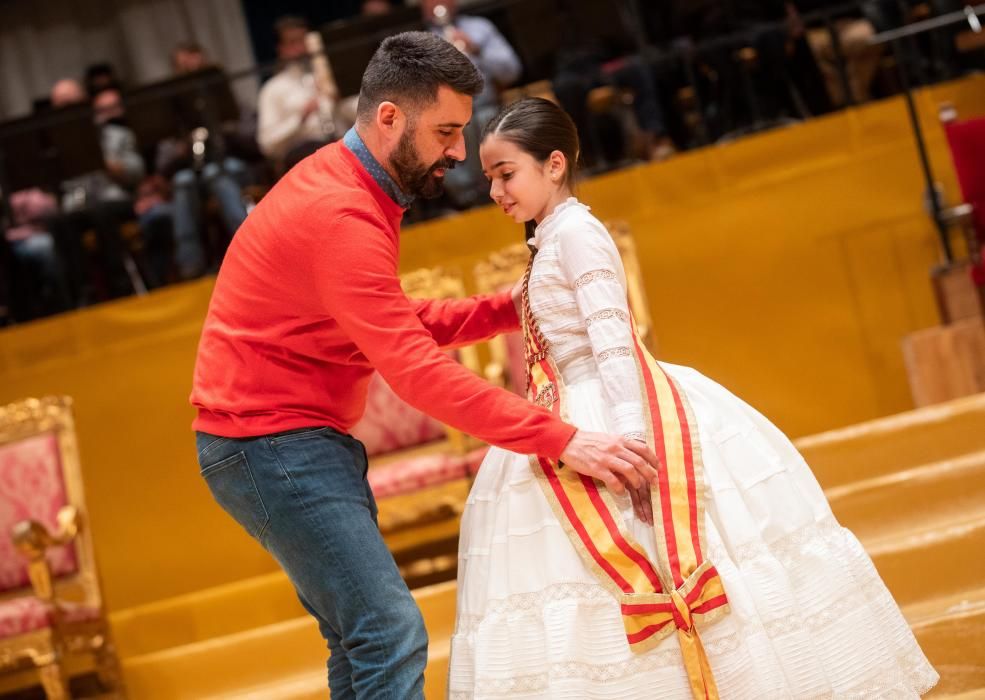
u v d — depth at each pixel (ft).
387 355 13.93
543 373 15.48
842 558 14.51
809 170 33.35
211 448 14.83
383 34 38.14
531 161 15.69
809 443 25.13
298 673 25.25
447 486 27.35
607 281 14.90
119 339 34.14
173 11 56.85
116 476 33.60
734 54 37.22
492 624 14.28
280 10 55.98
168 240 38.65
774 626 13.80
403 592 14.53
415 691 14.29
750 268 33.30
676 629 13.61
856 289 32.91
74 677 28.78
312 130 38.88
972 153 29.22
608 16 38.68
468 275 34.17
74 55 57.77
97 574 25.72
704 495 14.32
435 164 15.07
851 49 37.76
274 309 14.66
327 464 14.62
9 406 26.84
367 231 14.26
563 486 14.51
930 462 24.77
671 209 33.63
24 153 39.63
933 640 19.44
